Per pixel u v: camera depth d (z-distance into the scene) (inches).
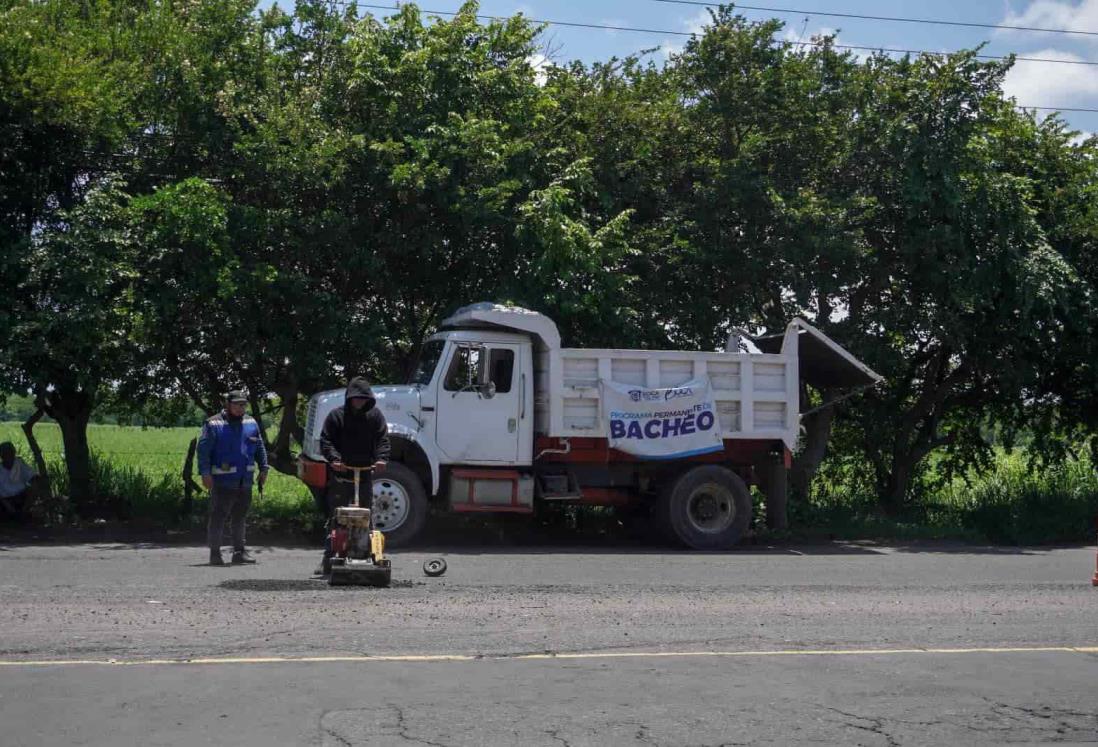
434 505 609.9
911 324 727.7
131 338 607.8
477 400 591.5
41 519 647.8
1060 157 782.5
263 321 642.8
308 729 218.8
